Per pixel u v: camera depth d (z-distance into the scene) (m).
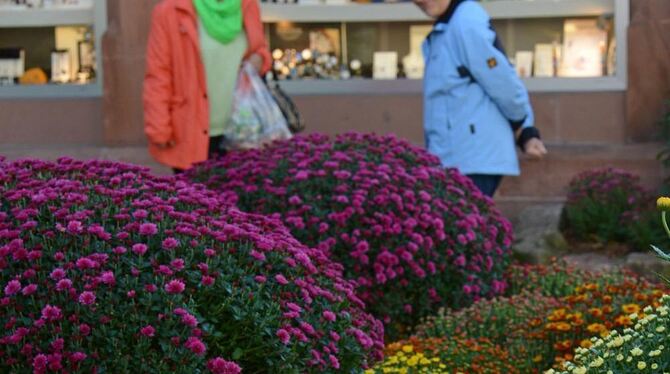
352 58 11.05
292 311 4.89
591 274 7.83
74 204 4.95
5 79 11.29
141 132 10.92
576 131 10.75
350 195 6.83
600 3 10.70
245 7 8.83
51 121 11.19
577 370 4.18
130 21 10.85
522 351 6.34
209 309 4.79
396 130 10.93
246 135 8.80
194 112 8.77
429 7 8.57
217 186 7.09
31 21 11.24
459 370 6.14
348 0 11.02
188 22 8.70
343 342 5.11
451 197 7.27
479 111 8.46
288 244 5.26
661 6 10.52
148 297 4.62
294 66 11.06
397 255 6.81
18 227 4.81
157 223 4.96
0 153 11.12
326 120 10.99
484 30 8.36
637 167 10.49
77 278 4.63
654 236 9.36
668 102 10.23
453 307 7.09
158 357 4.57
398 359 6.08
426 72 8.70
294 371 4.84
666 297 4.53
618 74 10.67
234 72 8.84
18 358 4.52
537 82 10.80
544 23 10.85
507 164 8.52
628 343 4.34
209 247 4.96
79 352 4.49
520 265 8.59
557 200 10.55
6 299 4.53
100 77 11.12
